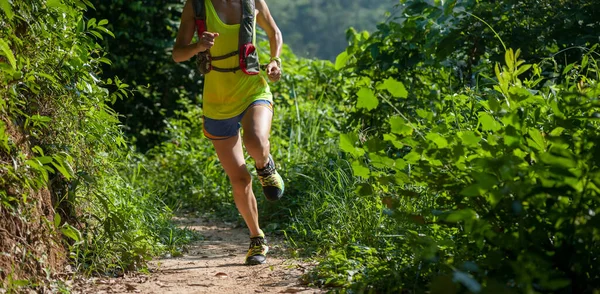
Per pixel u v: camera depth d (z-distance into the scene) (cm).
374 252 552
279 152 1078
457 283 382
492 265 404
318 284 525
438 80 896
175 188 1127
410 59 889
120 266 570
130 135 1594
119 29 1619
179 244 745
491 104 452
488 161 398
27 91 517
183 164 1190
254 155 603
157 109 1662
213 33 585
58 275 507
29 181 441
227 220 953
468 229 402
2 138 419
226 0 609
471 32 816
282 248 716
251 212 638
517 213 378
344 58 984
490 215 412
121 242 585
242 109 613
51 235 505
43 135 532
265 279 562
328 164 895
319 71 1442
